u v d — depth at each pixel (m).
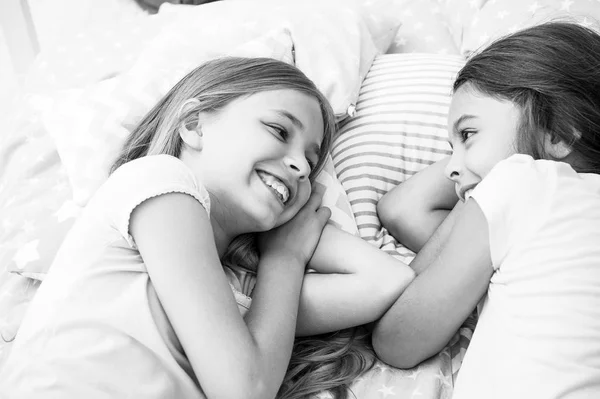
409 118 1.17
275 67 0.95
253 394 0.68
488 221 0.77
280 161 0.88
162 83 1.14
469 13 1.41
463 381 0.75
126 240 0.75
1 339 0.93
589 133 0.84
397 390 0.84
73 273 0.74
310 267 0.94
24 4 1.98
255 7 1.46
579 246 0.74
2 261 1.04
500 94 0.85
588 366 0.68
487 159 0.85
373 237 1.06
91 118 1.08
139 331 0.71
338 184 1.07
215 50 1.22
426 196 1.06
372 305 0.87
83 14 1.90
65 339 0.70
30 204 1.10
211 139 0.89
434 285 0.81
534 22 1.20
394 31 1.40
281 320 0.79
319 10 1.29
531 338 0.71
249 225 0.89
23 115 1.33
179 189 0.75
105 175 1.03
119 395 0.68
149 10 1.86
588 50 0.87
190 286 0.70
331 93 1.16
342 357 0.89
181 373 0.72
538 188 0.77
